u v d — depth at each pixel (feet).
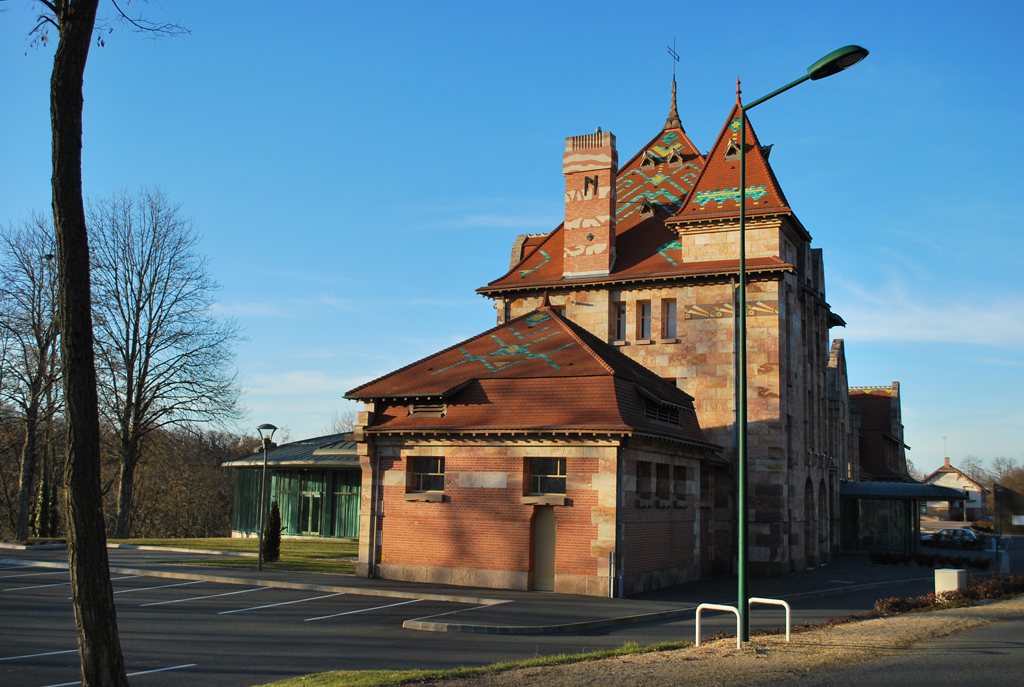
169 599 70.85
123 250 141.49
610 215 127.13
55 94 31.83
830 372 169.58
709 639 50.67
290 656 48.19
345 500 152.35
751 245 118.21
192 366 143.95
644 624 63.00
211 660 47.06
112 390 139.03
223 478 224.12
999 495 122.01
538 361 88.69
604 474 79.15
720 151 128.06
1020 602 71.00
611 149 128.26
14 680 42.01
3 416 146.41
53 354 144.15
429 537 85.05
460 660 46.96
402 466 87.66
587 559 78.43
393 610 65.92
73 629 56.75
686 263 121.19
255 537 161.17
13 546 124.47
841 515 161.68
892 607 65.46
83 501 30.76
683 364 118.42
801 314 131.64
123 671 31.04
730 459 113.60
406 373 91.91
